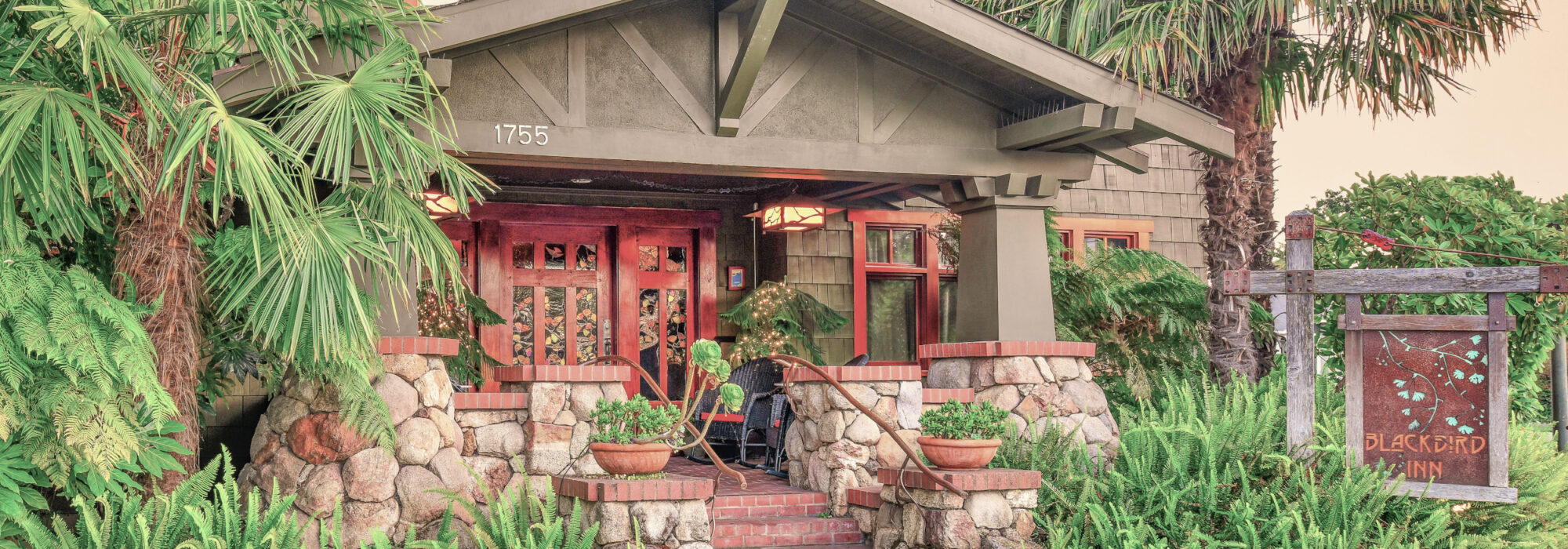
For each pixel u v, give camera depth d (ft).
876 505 20.86
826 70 23.77
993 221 25.46
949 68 24.59
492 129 20.95
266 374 22.30
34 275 15.14
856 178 25.17
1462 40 29.14
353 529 18.85
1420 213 28.58
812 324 33.60
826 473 22.68
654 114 22.26
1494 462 21.49
